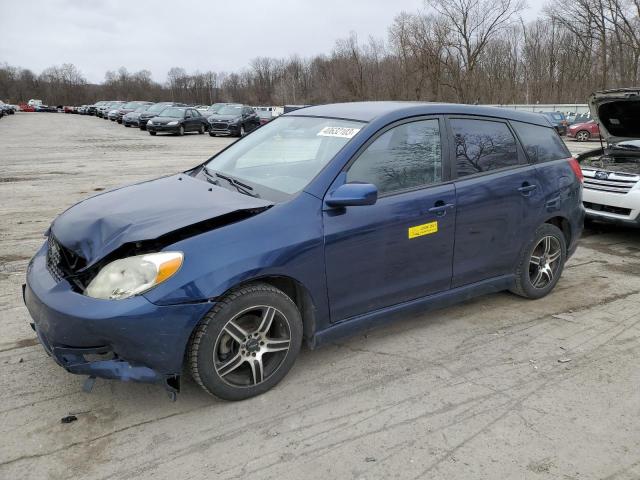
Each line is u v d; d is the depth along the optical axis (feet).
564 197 15.01
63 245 9.74
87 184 35.63
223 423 9.40
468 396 10.36
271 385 10.30
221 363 9.59
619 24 151.02
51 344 9.02
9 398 10.00
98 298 8.70
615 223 21.38
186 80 377.09
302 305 10.64
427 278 12.23
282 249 9.70
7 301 14.56
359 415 9.70
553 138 15.48
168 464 8.37
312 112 13.75
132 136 89.51
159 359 8.86
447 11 159.94
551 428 9.39
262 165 12.33
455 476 8.18
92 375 9.09
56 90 391.04
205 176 12.90
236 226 9.53
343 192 10.16
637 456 8.70
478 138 13.33
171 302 8.71
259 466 8.36
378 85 188.24
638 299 15.56
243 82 341.62
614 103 22.16
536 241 14.51
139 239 8.92
